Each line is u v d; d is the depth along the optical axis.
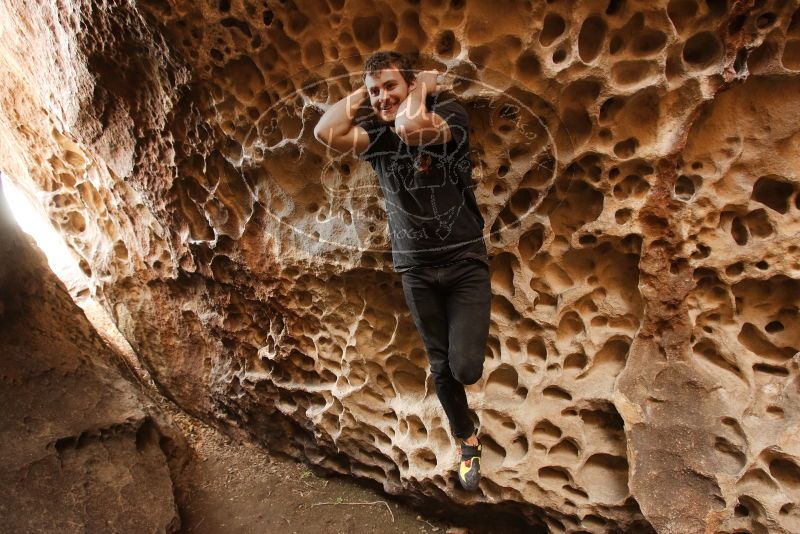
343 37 1.98
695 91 1.83
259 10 1.96
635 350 2.19
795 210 1.96
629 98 1.88
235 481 3.30
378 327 2.63
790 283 2.01
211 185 2.58
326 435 3.05
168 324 3.53
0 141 4.00
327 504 3.08
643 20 1.78
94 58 2.45
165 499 2.76
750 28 1.75
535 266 2.24
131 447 2.86
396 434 2.74
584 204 2.14
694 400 2.13
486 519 2.75
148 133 2.63
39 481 2.41
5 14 2.89
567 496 2.35
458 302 1.84
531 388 2.34
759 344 2.14
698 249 2.04
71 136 3.07
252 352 3.16
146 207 3.08
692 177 2.00
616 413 2.27
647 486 2.11
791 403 2.01
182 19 2.04
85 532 2.36
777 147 1.93
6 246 3.00
